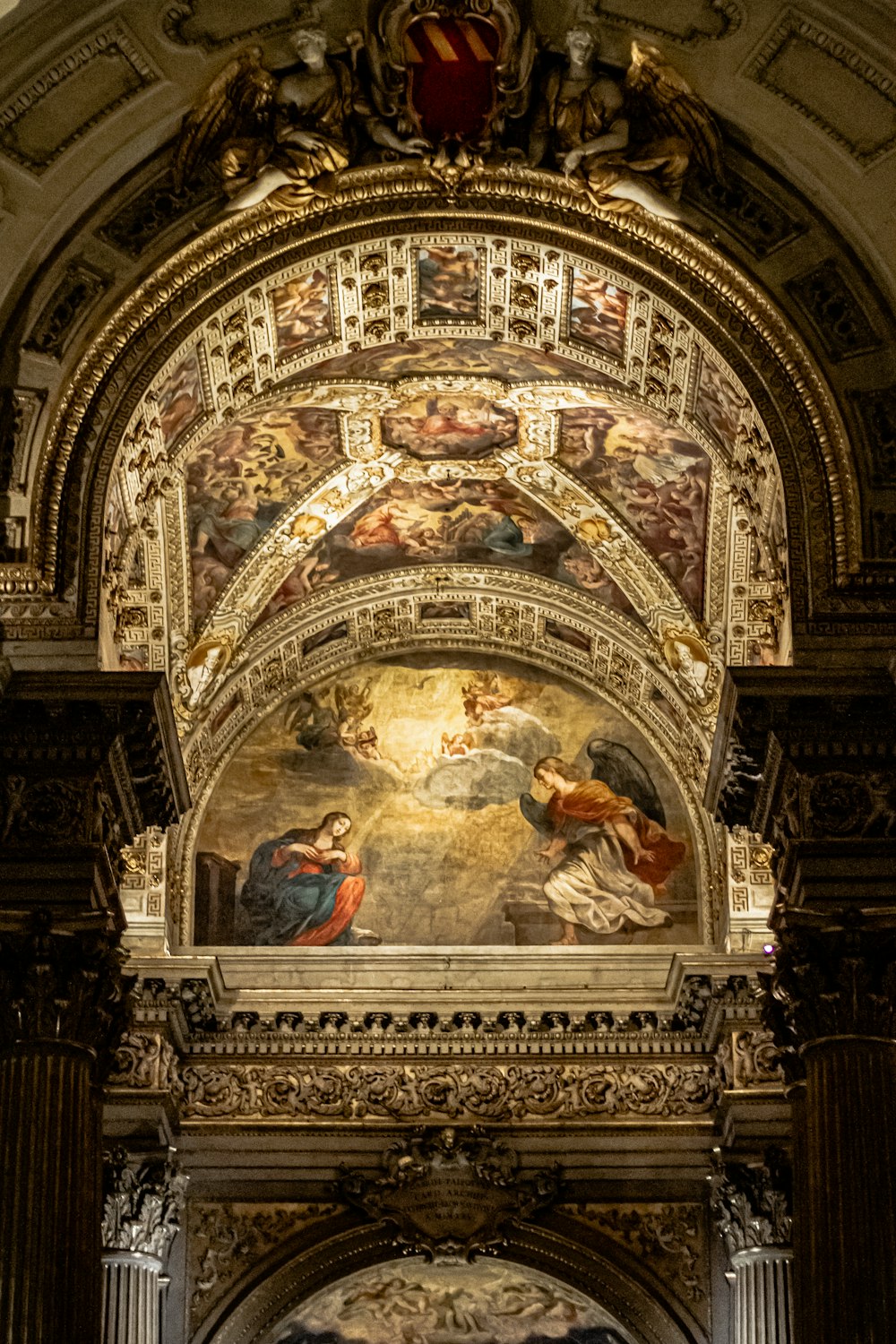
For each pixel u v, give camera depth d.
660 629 33.59
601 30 26.52
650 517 32.22
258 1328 32.97
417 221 27.12
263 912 35.53
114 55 26.33
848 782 24.75
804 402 26.16
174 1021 33.19
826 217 26.58
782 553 26.81
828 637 25.38
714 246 26.53
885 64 26.19
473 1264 33.47
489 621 36.19
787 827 25.09
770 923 25.45
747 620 31.92
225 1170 33.56
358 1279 33.56
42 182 26.17
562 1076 34.09
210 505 31.91
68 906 24.41
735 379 26.66
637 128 26.73
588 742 36.50
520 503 33.28
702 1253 33.28
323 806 36.19
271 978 34.94
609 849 35.94
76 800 24.80
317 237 27.00
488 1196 33.47
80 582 25.69
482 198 27.00
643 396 29.12
